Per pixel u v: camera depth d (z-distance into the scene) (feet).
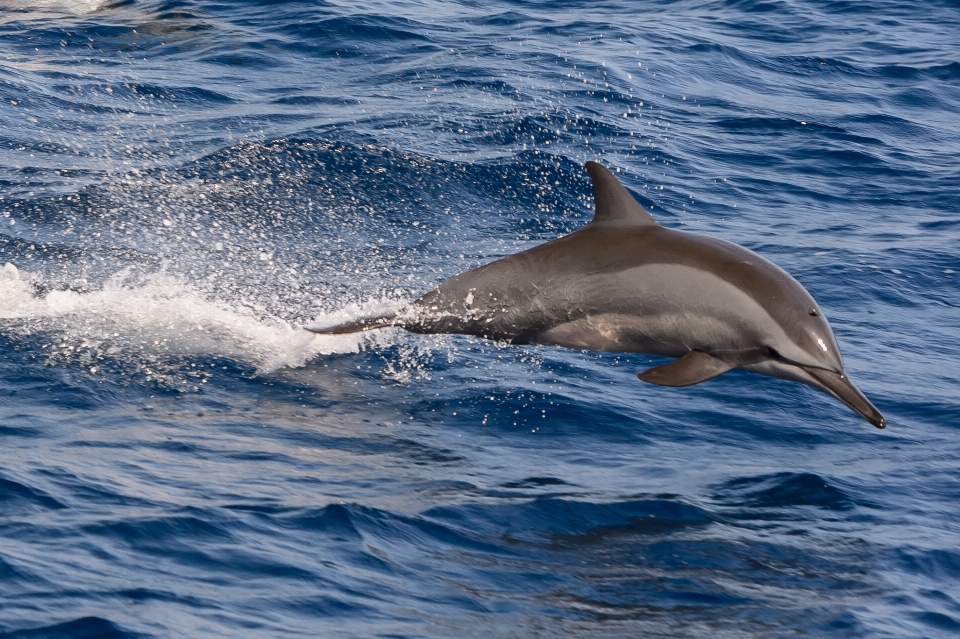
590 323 82.07
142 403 92.02
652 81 218.18
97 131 180.24
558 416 95.55
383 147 170.91
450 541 72.23
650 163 176.35
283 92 205.87
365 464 83.61
